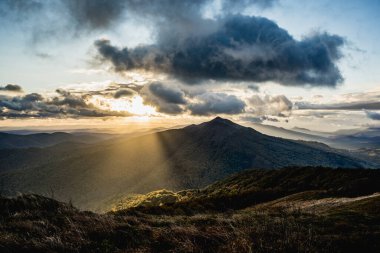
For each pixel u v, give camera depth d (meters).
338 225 13.68
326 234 11.86
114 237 10.14
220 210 34.59
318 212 22.97
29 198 14.27
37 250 8.70
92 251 9.05
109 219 11.87
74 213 13.16
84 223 11.57
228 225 11.97
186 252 8.72
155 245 9.49
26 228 10.56
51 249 8.83
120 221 12.35
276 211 20.50
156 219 14.57
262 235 9.71
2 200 13.74
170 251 8.92
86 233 10.23
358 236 11.06
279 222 11.34
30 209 13.48
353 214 17.59
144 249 9.12
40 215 12.63
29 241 9.05
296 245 8.87
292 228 10.76
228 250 8.51
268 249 8.57
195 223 13.31
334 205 27.42
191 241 9.40
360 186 37.84
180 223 12.91
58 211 13.17
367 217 16.39
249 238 9.16
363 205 21.30
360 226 13.45
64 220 11.76
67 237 9.80
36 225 10.90
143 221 13.16
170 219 14.96
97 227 10.79
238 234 9.41
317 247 9.38
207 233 10.08
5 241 8.92
